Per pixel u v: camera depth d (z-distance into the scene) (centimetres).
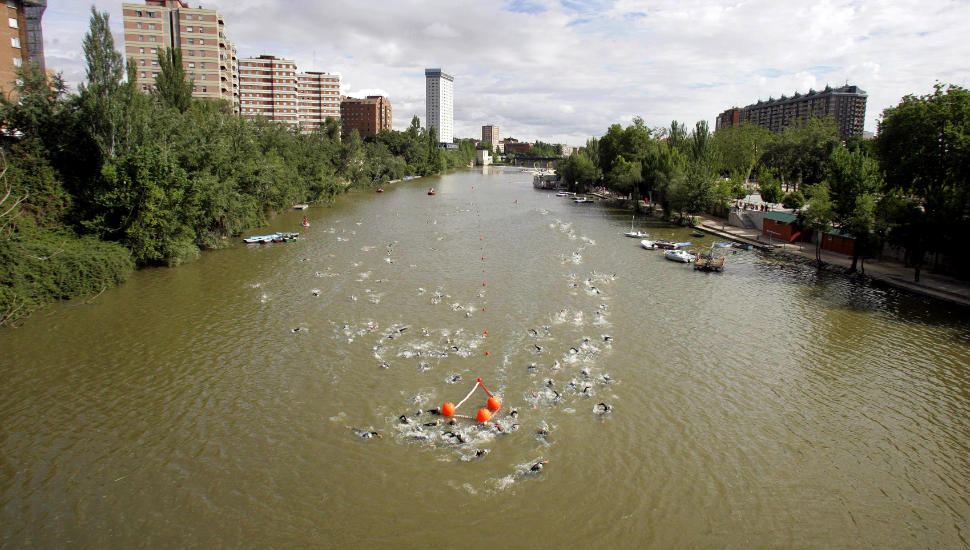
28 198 5553
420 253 7900
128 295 5644
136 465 2883
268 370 3981
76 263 5494
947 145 6925
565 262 7512
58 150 6119
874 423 3394
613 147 18288
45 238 5534
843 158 6894
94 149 6247
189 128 7581
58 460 2909
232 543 2364
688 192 11062
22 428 3194
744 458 3027
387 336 4616
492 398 3488
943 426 3359
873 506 2662
